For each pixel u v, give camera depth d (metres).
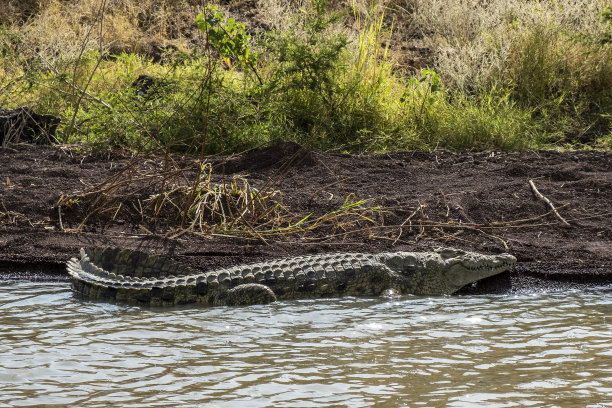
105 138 24.33
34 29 35.31
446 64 31.45
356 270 15.48
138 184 20.52
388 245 17.59
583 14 33.66
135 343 11.82
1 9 37.09
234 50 25.61
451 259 15.77
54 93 29.23
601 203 19.94
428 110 27.95
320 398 9.53
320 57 27.12
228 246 17.39
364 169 22.97
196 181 18.75
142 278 15.20
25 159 22.73
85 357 11.09
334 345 11.72
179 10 39.03
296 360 10.98
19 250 16.89
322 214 19.36
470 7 37.00
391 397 9.55
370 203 19.78
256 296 14.62
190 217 18.84
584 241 17.75
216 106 25.69
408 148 26.27
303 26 30.12
